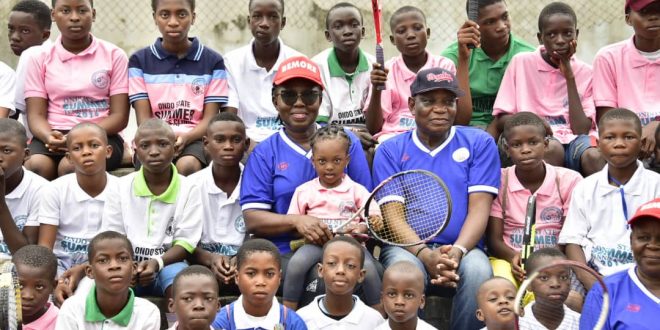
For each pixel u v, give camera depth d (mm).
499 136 8602
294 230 7293
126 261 6590
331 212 7301
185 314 6285
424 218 7270
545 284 6520
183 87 8516
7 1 11398
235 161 7602
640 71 8438
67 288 7098
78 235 7500
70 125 8445
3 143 7379
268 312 6578
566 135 8367
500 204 7609
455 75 8289
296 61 7676
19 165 7465
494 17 8750
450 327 7098
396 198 7211
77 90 8484
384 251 7266
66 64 8539
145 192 7457
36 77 8500
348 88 8719
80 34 8508
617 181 7383
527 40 11477
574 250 7332
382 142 7832
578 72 8625
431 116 7500
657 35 8312
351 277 6641
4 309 5609
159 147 7391
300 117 7574
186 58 8570
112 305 6625
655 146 7879
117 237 6617
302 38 11586
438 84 7488
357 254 6684
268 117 8711
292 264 7027
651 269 5930
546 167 7648
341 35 8633
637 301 5969
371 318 6738
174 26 8430
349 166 7543
